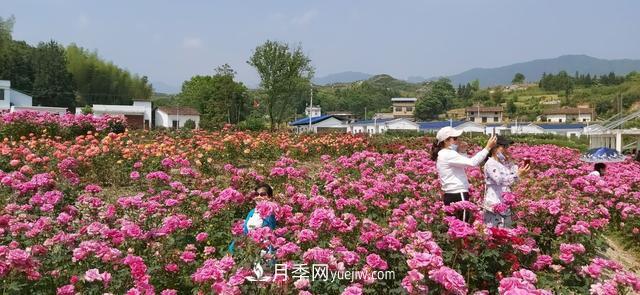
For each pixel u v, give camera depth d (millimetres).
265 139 16219
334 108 143750
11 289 3938
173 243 5246
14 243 4457
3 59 66438
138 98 82250
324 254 4160
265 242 4363
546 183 9938
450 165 6176
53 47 70312
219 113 62969
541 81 168125
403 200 7645
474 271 4609
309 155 15820
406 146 18531
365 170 9828
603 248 5977
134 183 9375
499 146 6371
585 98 130875
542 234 6258
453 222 4570
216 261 4188
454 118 124312
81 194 7270
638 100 106375
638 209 8102
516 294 3438
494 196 6367
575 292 4715
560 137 51375
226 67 64625
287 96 44969
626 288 4582
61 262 4559
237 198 6113
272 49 42688
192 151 12711
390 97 163875
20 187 6504
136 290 3828
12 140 13945
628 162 15234
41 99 67375
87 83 76562
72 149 10852
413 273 3795
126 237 5102
